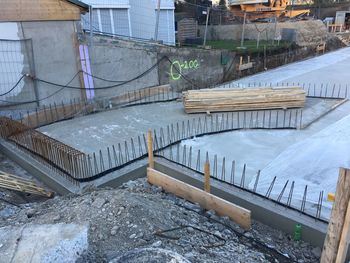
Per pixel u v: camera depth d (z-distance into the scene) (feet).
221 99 34.35
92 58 36.22
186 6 88.12
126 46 38.83
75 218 14.87
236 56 53.26
